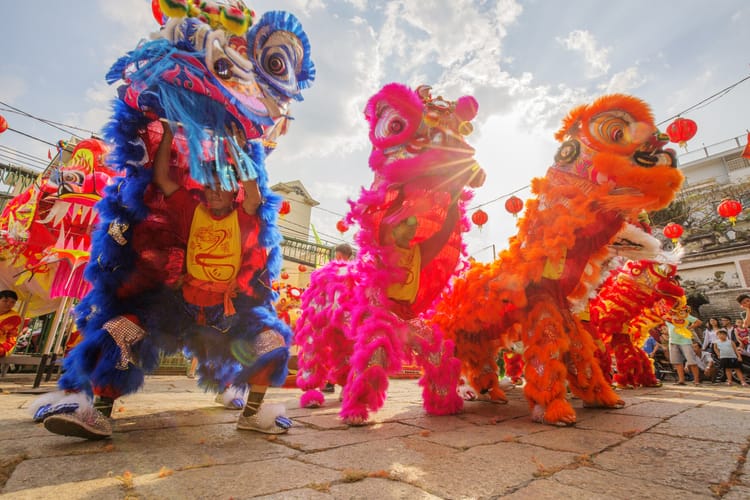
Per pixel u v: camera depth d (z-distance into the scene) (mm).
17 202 4902
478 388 3537
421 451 1719
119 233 1878
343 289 3215
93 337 1785
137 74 1750
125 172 1975
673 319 6672
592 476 1377
